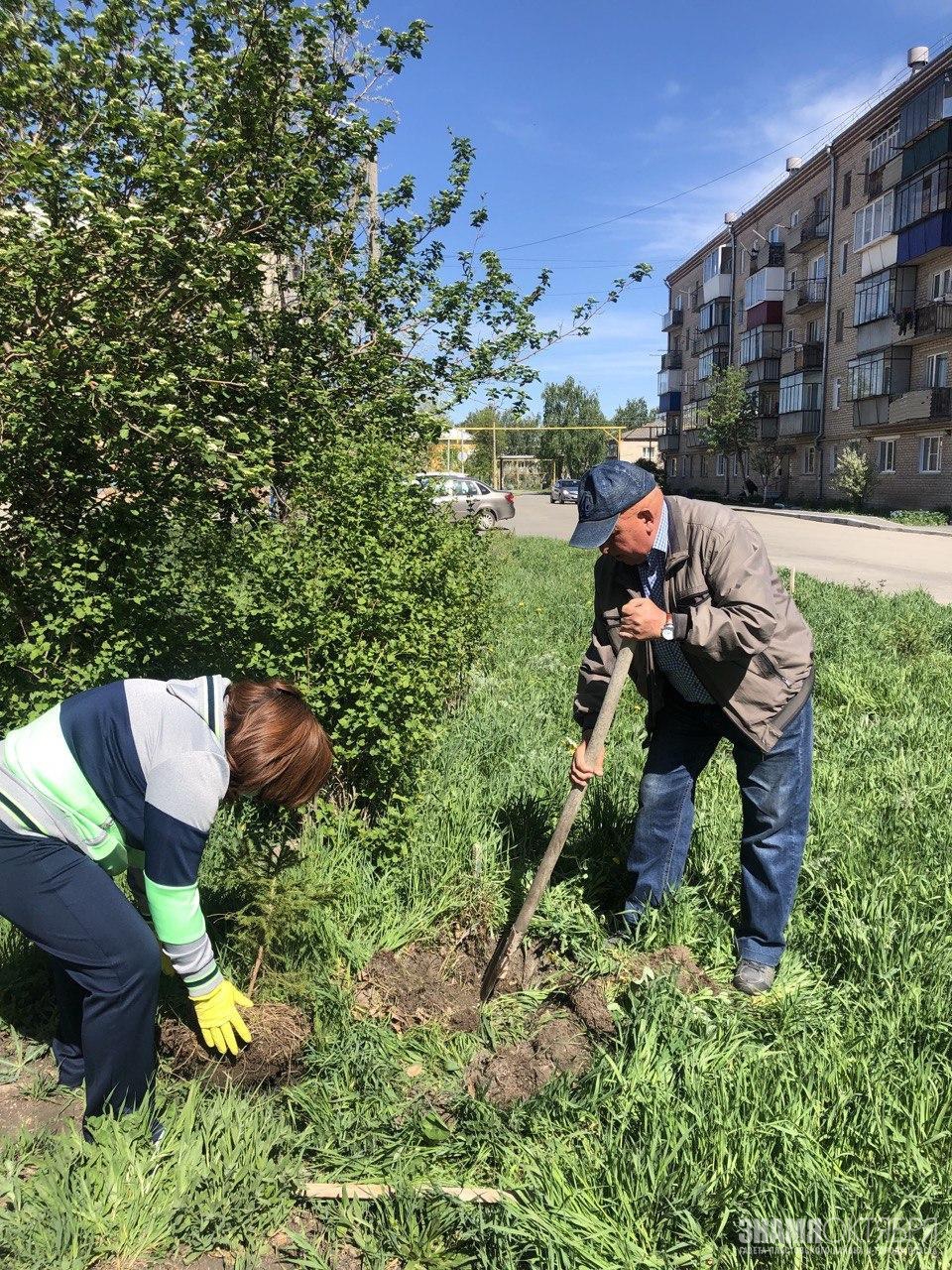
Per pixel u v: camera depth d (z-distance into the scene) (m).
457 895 3.54
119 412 3.67
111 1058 2.26
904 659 7.85
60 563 3.55
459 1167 2.36
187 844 2.13
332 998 2.83
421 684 3.96
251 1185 2.20
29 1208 2.10
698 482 62.50
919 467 34.12
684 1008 2.80
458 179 5.98
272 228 4.81
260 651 3.71
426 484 5.42
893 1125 2.36
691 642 2.81
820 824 4.03
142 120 3.74
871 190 36.88
